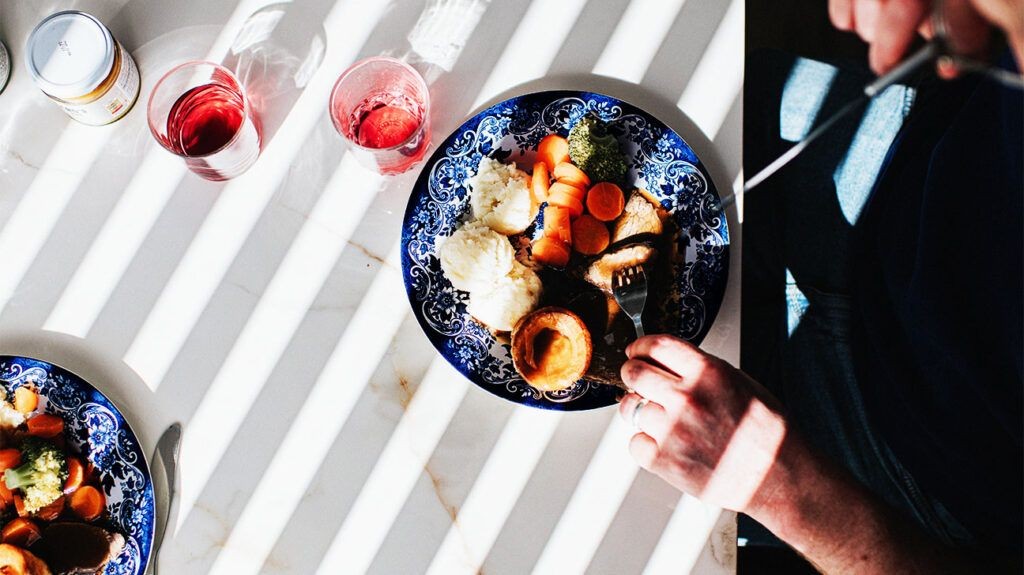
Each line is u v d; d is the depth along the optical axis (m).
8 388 0.94
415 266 0.96
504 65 1.01
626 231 0.96
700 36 1.00
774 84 1.36
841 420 1.29
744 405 0.90
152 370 0.98
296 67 1.01
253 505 0.97
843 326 1.31
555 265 0.96
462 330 0.96
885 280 1.16
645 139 0.97
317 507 0.97
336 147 1.01
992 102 0.90
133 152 1.00
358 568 0.96
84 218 1.00
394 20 1.01
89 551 0.91
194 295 0.99
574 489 0.96
